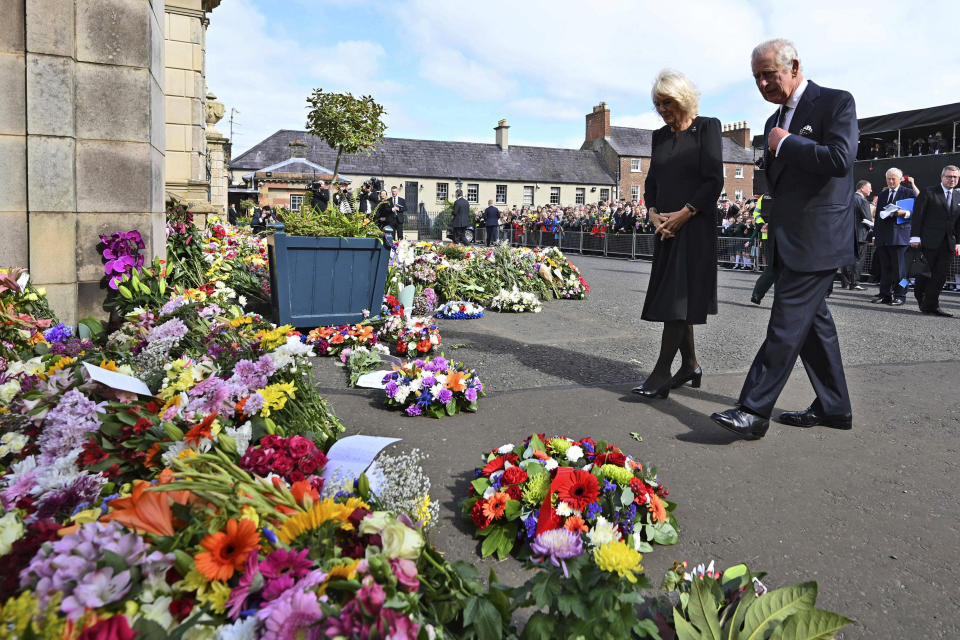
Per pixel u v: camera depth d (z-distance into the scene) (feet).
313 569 4.04
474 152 177.37
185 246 18.71
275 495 4.68
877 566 6.69
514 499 6.88
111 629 3.31
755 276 49.39
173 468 5.05
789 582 6.37
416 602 3.96
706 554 6.87
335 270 18.22
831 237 10.07
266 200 98.53
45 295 13.02
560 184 179.11
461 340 19.67
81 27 13.62
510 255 32.42
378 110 38.42
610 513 6.68
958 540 7.27
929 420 11.70
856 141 9.88
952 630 5.65
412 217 145.28
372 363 14.98
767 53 10.46
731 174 184.96
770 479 8.90
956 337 21.13
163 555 3.83
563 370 15.47
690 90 12.05
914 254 30.58
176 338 8.63
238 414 6.79
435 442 10.02
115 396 6.76
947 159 46.62
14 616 3.30
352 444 6.17
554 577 4.75
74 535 3.83
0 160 13.05
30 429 6.79
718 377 14.96
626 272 50.62
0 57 12.95
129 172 14.21
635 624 4.54
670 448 10.03
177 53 38.09
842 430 11.12
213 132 69.67
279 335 8.45
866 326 23.65
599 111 190.19
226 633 3.57
